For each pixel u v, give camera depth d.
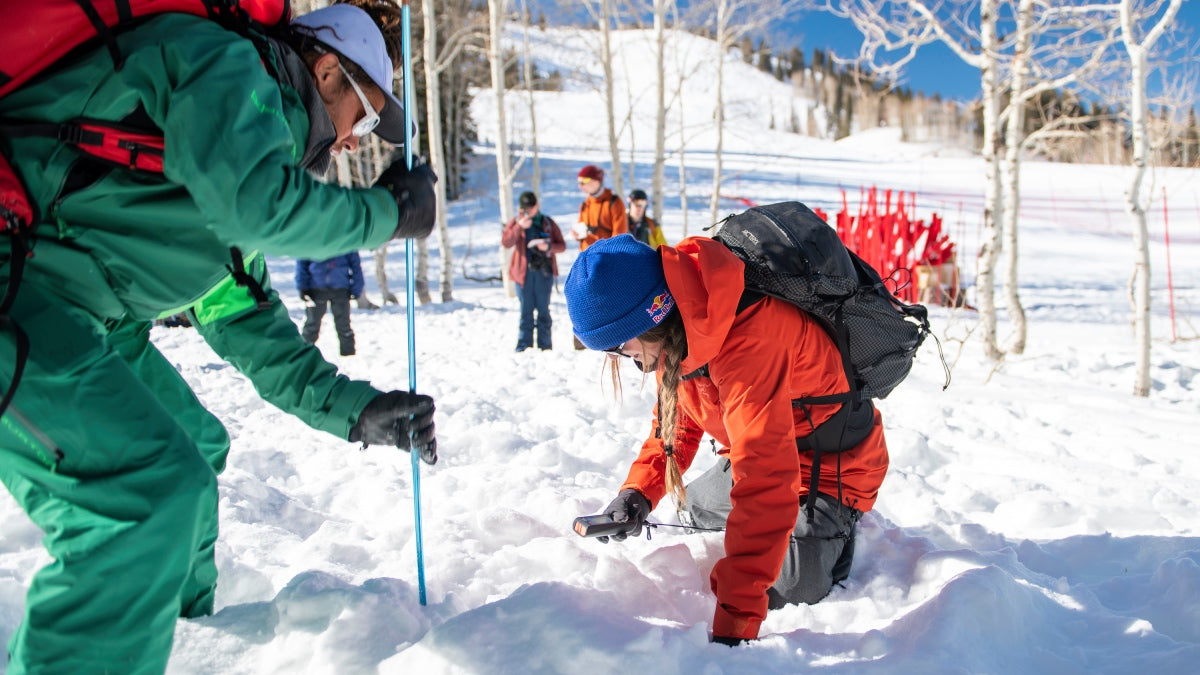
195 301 1.86
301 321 11.60
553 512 3.10
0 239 1.53
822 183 41.84
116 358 1.63
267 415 4.83
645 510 2.61
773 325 2.24
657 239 9.73
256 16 1.80
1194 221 30.44
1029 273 19.31
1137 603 2.51
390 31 2.06
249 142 1.53
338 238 1.69
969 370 7.72
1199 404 6.64
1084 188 40.47
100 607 1.54
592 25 16.00
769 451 2.15
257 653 2.01
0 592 2.10
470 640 1.95
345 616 2.05
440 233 15.16
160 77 1.52
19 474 1.59
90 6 1.50
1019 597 2.29
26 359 1.49
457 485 3.45
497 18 15.24
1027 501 3.41
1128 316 12.91
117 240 1.62
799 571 2.48
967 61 8.35
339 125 1.97
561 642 1.93
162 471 1.58
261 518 3.05
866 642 2.14
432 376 6.32
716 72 19.36
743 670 1.93
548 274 8.43
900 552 2.78
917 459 4.29
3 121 1.53
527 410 5.25
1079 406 5.94
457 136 32.53
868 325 2.40
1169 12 6.75
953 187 43.00
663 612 2.37
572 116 54.78
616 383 2.49
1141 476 4.16
